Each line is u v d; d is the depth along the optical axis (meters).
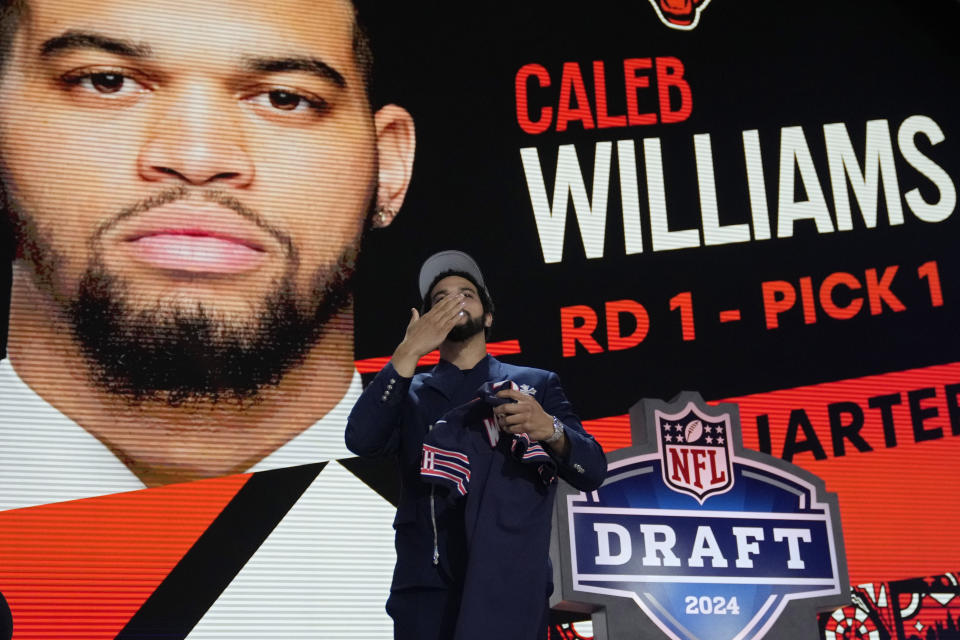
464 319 1.85
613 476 2.68
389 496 4.68
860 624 4.80
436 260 1.93
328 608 4.45
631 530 2.64
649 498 2.69
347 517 4.61
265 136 5.05
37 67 4.90
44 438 4.47
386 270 5.01
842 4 6.09
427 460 1.67
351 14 5.34
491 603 1.59
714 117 5.66
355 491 4.66
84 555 4.31
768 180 5.61
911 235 5.67
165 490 4.50
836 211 5.63
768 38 5.90
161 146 4.93
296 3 5.27
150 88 4.99
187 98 5.02
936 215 5.76
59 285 4.68
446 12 5.48
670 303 5.22
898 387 5.32
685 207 5.43
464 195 5.19
